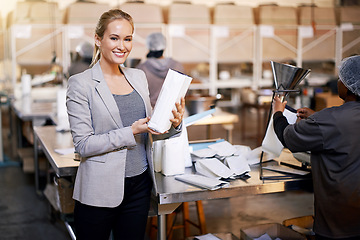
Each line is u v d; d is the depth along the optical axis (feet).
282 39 20.58
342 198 5.89
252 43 20.68
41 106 15.89
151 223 9.80
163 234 6.70
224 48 20.47
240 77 23.59
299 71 6.80
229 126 13.16
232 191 6.61
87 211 5.84
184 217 9.60
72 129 5.65
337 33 20.99
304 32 20.48
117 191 5.71
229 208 12.37
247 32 20.58
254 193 6.74
